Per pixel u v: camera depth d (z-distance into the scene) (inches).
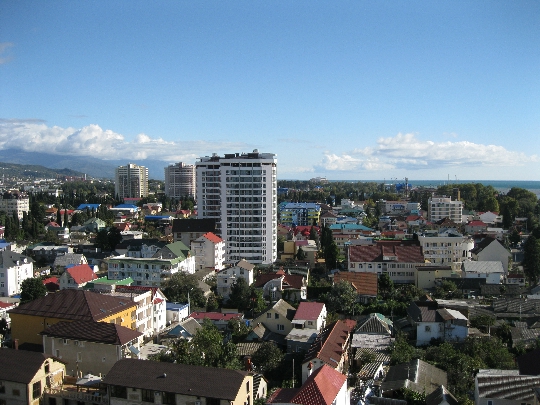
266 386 2303.2
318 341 2659.9
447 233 5211.6
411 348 2741.1
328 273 4972.9
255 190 5403.5
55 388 2126.0
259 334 3041.3
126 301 2881.4
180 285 3966.5
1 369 2068.2
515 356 2699.3
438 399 1870.1
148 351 2610.7
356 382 2342.5
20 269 4687.5
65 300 2743.6
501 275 4471.0
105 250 6151.6
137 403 1883.6
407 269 4628.4
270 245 5467.5
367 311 3722.9
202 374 1899.6
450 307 3341.5
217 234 5693.9
